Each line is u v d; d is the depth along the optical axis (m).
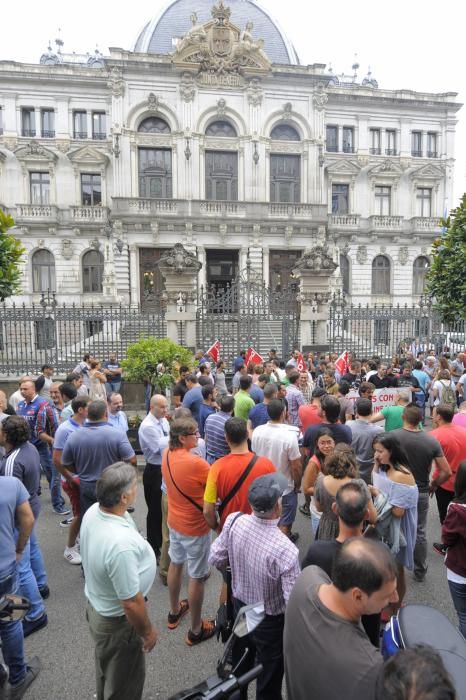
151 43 37.66
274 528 3.41
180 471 4.57
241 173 35.47
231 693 2.38
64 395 7.93
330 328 21.55
